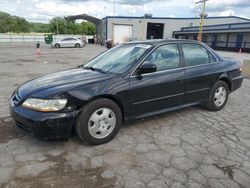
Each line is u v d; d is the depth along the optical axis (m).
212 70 4.67
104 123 3.42
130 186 2.55
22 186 2.52
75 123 3.25
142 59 3.78
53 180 2.63
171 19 43.34
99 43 46.66
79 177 2.69
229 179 2.70
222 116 4.71
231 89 5.19
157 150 3.31
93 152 3.23
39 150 3.26
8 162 2.96
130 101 3.63
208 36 38.38
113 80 3.49
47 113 3.02
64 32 71.94
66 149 3.29
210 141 3.61
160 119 4.46
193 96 4.47
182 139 3.66
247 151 3.33
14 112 3.24
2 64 12.41
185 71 4.25
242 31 29.88
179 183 2.62
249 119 4.59
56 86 3.29
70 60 15.10
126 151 3.28
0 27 78.50
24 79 8.24
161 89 3.93
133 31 41.09
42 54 19.64
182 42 4.41
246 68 9.88
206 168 2.90
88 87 3.28
